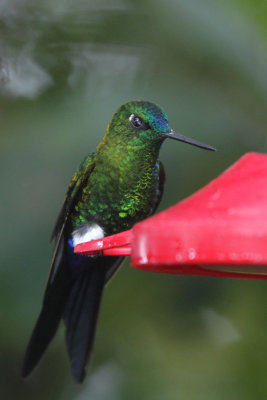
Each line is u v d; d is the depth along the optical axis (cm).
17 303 822
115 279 937
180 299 939
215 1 886
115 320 946
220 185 494
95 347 956
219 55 868
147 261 462
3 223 829
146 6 905
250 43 873
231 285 929
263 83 870
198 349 941
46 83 934
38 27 971
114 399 939
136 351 955
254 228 424
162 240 454
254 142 859
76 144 844
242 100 867
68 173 834
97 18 941
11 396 1105
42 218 831
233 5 881
